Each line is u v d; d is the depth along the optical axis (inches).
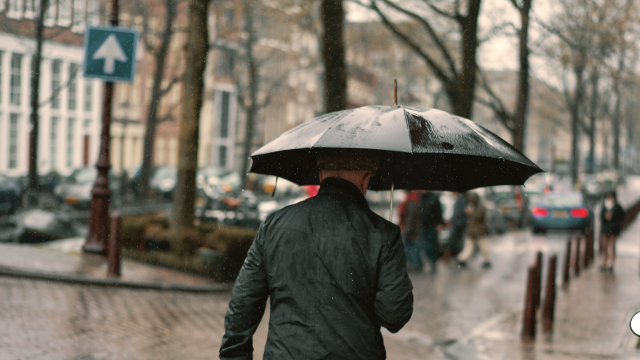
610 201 556.4
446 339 312.3
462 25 593.9
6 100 1158.3
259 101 1764.3
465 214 622.2
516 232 959.0
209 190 885.2
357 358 90.1
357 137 98.0
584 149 3462.1
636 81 1307.8
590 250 606.9
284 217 96.0
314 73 2048.5
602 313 369.7
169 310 323.0
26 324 266.5
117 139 1402.6
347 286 90.8
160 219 490.0
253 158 111.4
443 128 105.5
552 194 923.4
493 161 120.7
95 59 422.0
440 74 602.2
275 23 1147.9
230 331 96.3
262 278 96.0
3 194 748.6
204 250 427.8
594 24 826.8
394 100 116.0
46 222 578.2
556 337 312.2
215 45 1230.3
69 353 234.4
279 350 90.8
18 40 1051.9
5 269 358.9
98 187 448.5
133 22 1101.7
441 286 478.0
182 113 486.3
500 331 328.2
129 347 249.0
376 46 1028.5
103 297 335.6
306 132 104.4
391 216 134.1
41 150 1225.4
